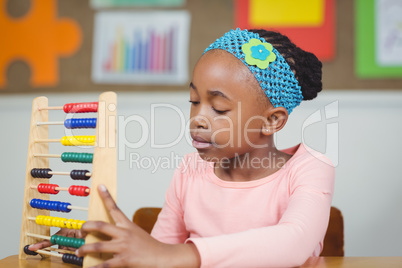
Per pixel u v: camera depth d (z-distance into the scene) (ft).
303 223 2.26
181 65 6.91
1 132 7.29
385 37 6.70
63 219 2.57
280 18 6.76
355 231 6.98
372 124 6.82
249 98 2.57
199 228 2.98
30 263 2.51
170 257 1.93
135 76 6.97
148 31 6.95
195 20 6.90
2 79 7.14
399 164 6.84
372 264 2.26
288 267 2.10
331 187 2.70
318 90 3.05
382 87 6.72
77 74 7.02
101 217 2.09
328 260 2.39
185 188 3.23
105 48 6.99
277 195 2.82
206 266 1.95
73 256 2.38
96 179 2.12
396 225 6.92
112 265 1.91
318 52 6.73
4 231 7.34
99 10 7.00
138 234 2.00
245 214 2.86
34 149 2.84
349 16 6.72
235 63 2.55
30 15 7.09
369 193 6.91
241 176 2.98
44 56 7.07
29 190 2.78
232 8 6.83
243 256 1.99
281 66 2.71
